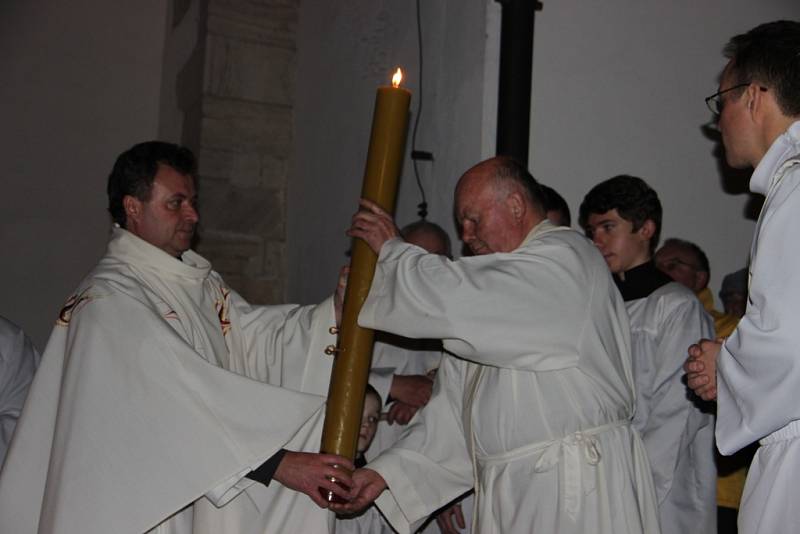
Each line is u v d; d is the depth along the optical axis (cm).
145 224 290
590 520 246
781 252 195
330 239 557
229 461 257
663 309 313
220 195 621
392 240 268
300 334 308
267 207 637
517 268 256
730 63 220
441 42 438
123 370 259
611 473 251
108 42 677
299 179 620
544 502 249
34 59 657
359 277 271
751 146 216
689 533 307
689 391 302
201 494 254
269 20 644
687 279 388
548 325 252
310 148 604
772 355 193
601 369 255
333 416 267
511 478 257
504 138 390
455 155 415
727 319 379
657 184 426
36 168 648
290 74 649
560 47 410
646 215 325
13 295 633
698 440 315
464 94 412
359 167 522
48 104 657
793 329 190
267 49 642
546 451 252
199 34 633
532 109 402
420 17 462
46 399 273
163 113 686
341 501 266
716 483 328
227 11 629
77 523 248
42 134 653
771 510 200
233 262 622
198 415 259
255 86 636
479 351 254
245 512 274
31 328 634
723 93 219
